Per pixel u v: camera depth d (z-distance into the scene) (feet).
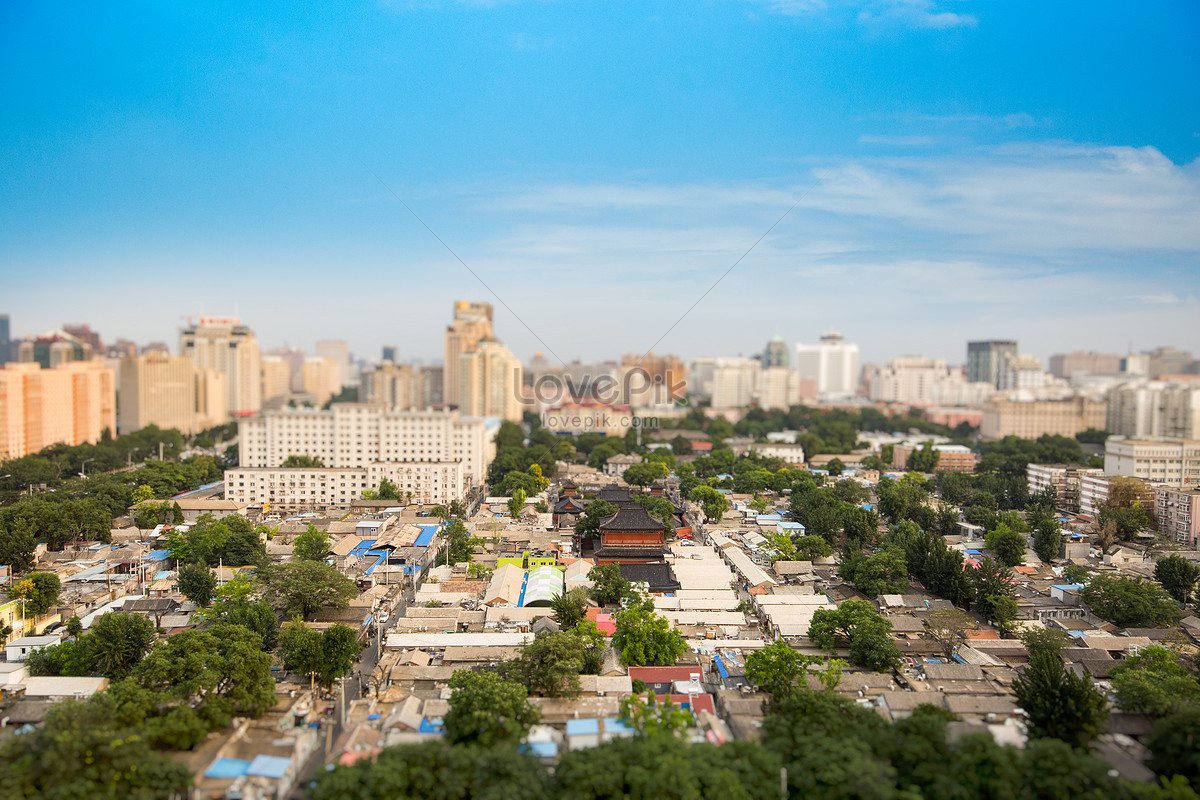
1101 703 412.98
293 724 439.22
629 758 358.02
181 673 440.04
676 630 536.42
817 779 346.54
